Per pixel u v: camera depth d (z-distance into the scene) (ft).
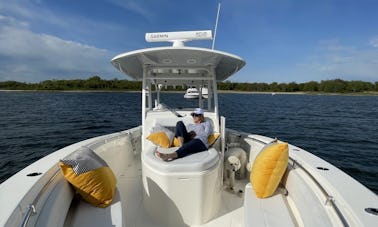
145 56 9.28
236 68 11.58
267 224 5.88
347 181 5.90
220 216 7.97
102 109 72.43
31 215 4.51
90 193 6.18
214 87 10.91
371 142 31.81
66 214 5.79
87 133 36.17
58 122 46.14
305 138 34.04
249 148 11.50
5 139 31.65
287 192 7.48
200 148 8.11
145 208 7.96
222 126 10.09
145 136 10.16
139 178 10.84
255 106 88.58
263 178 7.07
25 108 72.08
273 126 43.78
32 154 25.48
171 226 7.36
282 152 6.89
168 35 10.26
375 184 18.80
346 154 26.27
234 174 9.98
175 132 9.32
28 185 5.29
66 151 8.02
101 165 6.65
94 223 5.57
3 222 3.92
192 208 7.25
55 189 5.64
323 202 5.39
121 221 5.68
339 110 76.38
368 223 4.19
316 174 6.46
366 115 62.59
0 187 5.16
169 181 7.04
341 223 4.50
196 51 8.55
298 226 6.17
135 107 80.89
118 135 11.64
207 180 7.26
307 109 78.84
